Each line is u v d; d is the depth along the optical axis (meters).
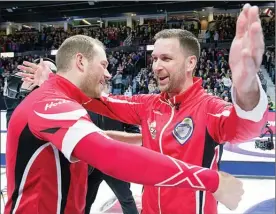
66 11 17.14
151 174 0.81
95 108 1.53
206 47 13.22
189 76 1.32
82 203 1.18
